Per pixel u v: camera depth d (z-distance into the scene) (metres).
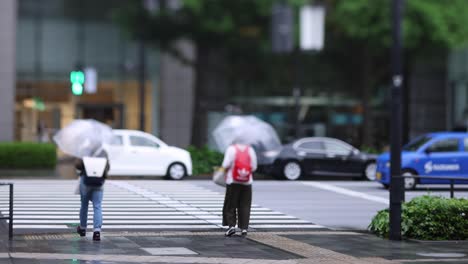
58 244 36.09
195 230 44.12
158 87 115.25
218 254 33.91
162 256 32.81
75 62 112.50
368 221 49.94
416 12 99.56
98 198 38.09
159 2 99.25
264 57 112.06
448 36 100.94
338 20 102.81
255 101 115.81
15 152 83.81
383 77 123.56
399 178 40.41
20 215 48.84
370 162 83.31
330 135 117.62
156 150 78.25
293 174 81.81
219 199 59.94
